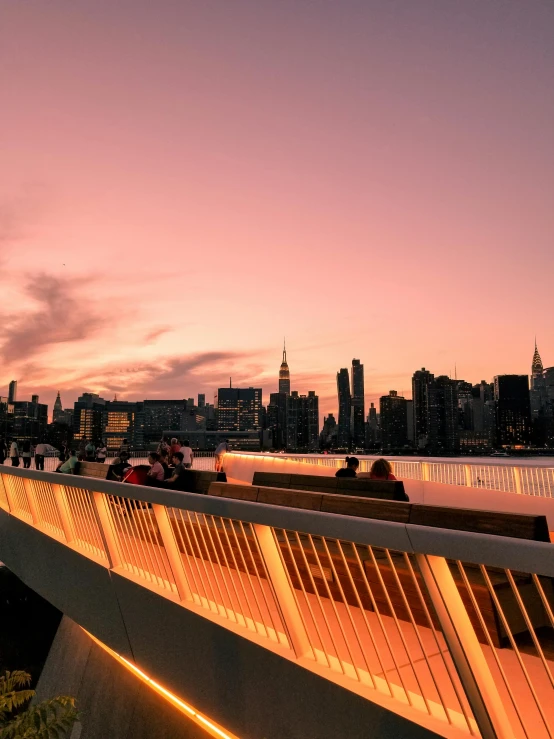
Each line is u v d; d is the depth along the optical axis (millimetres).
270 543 3258
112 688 6629
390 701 2711
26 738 4164
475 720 2326
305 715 3111
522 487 10492
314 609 4781
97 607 5594
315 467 17391
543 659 2191
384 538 2357
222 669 3758
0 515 9992
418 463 13453
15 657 13859
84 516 6188
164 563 4516
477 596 4070
